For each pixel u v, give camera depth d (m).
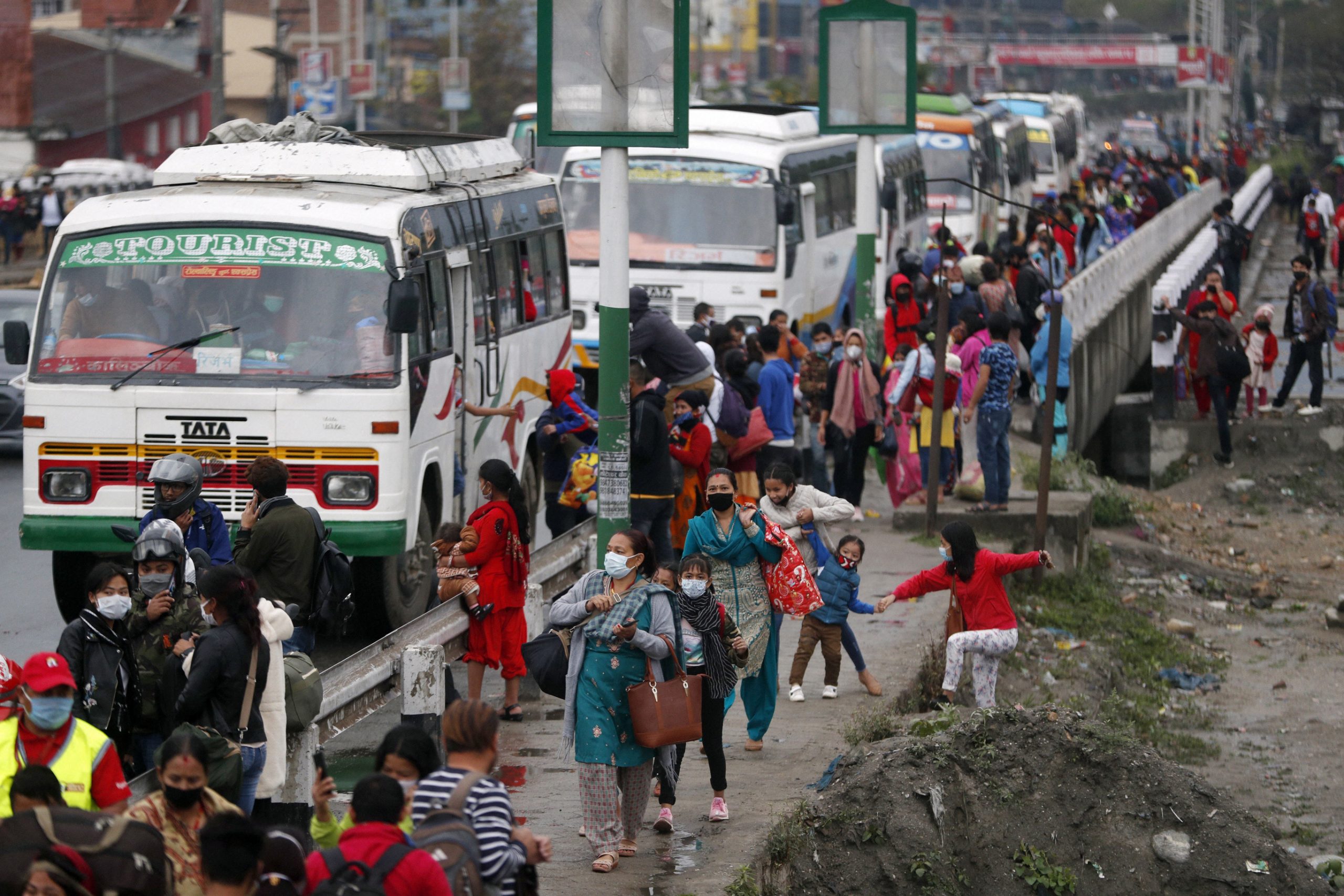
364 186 40.59
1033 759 28.38
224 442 36.00
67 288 37.19
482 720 17.78
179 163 40.88
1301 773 39.25
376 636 38.84
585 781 23.86
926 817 26.64
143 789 21.56
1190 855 27.77
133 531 29.11
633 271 67.25
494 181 48.00
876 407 52.88
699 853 24.73
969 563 32.66
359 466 36.03
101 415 36.19
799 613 29.50
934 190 110.94
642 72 34.09
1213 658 50.34
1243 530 69.44
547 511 45.38
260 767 22.05
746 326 66.81
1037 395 70.56
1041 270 82.62
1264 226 175.25
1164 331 76.25
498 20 195.38
